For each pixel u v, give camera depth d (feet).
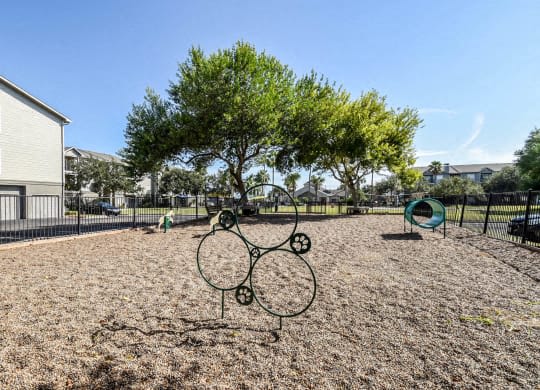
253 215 60.64
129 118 54.85
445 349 7.57
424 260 18.08
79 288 12.53
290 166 67.87
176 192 144.77
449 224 37.63
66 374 6.45
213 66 47.29
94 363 6.87
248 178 75.36
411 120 70.18
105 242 25.49
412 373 6.54
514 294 11.84
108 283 13.28
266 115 48.52
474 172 218.18
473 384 6.16
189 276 14.53
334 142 60.64
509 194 24.25
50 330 8.54
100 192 100.32
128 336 8.21
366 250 21.43
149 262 17.60
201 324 9.06
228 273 15.14
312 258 18.76
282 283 13.42
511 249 20.62
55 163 58.70
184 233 31.91
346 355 7.29
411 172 75.61
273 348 7.62
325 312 10.03
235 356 7.23
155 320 9.32
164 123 52.70
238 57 48.85
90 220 38.52
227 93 46.57
